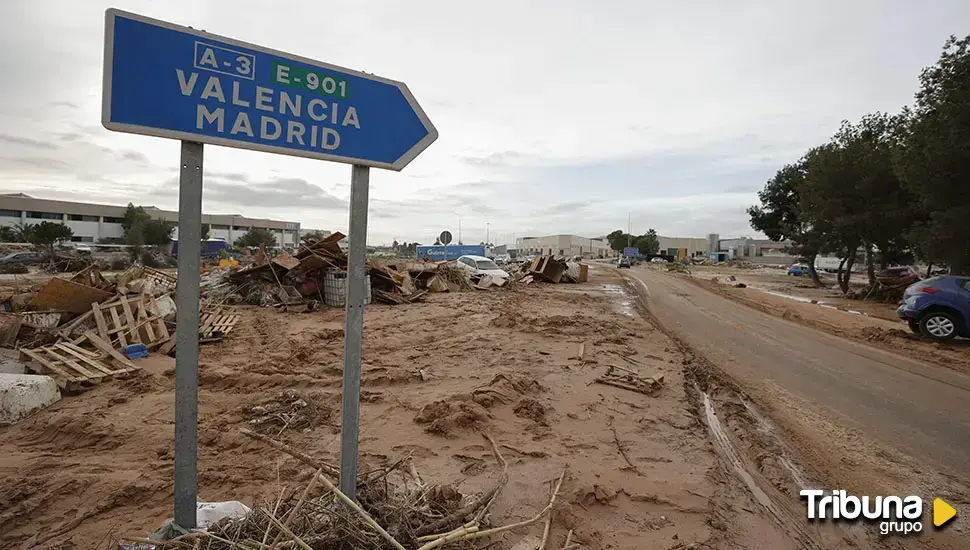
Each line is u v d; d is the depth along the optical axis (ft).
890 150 66.95
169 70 6.93
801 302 68.49
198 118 7.11
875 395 23.12
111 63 6.61
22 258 105.09
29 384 17.58
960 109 46.01
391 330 36.50
